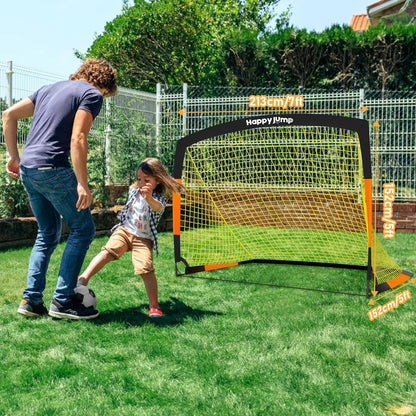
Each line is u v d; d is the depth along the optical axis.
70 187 3.52
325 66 12.05
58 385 2.51
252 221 8.35
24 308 3.62
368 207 4.30
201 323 3.58
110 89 3.83
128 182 9.93
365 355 2.96
